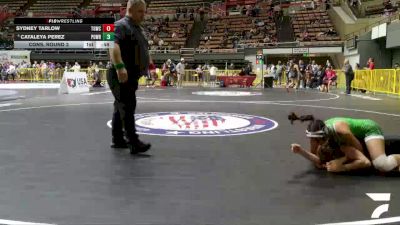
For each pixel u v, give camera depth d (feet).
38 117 31.73
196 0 159.84
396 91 60.18
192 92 68.44
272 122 29.27
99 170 15.60
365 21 106.52
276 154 18.52
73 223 10.39
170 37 136.56
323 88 75.77
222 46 125.08
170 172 15.34
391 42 77.71
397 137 15.69
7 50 123.54
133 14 18.15
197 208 11.48
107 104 43.27
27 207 11.54
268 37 121.80
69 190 13.10
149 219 10.67
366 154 15.11
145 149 18.56
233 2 153.89
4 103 44.11
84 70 101.71
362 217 10.78
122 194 12.71
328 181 14.08
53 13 152.15
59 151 19.02
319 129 14.98
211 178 14.53
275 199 12.23
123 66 17.37
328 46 105.60
